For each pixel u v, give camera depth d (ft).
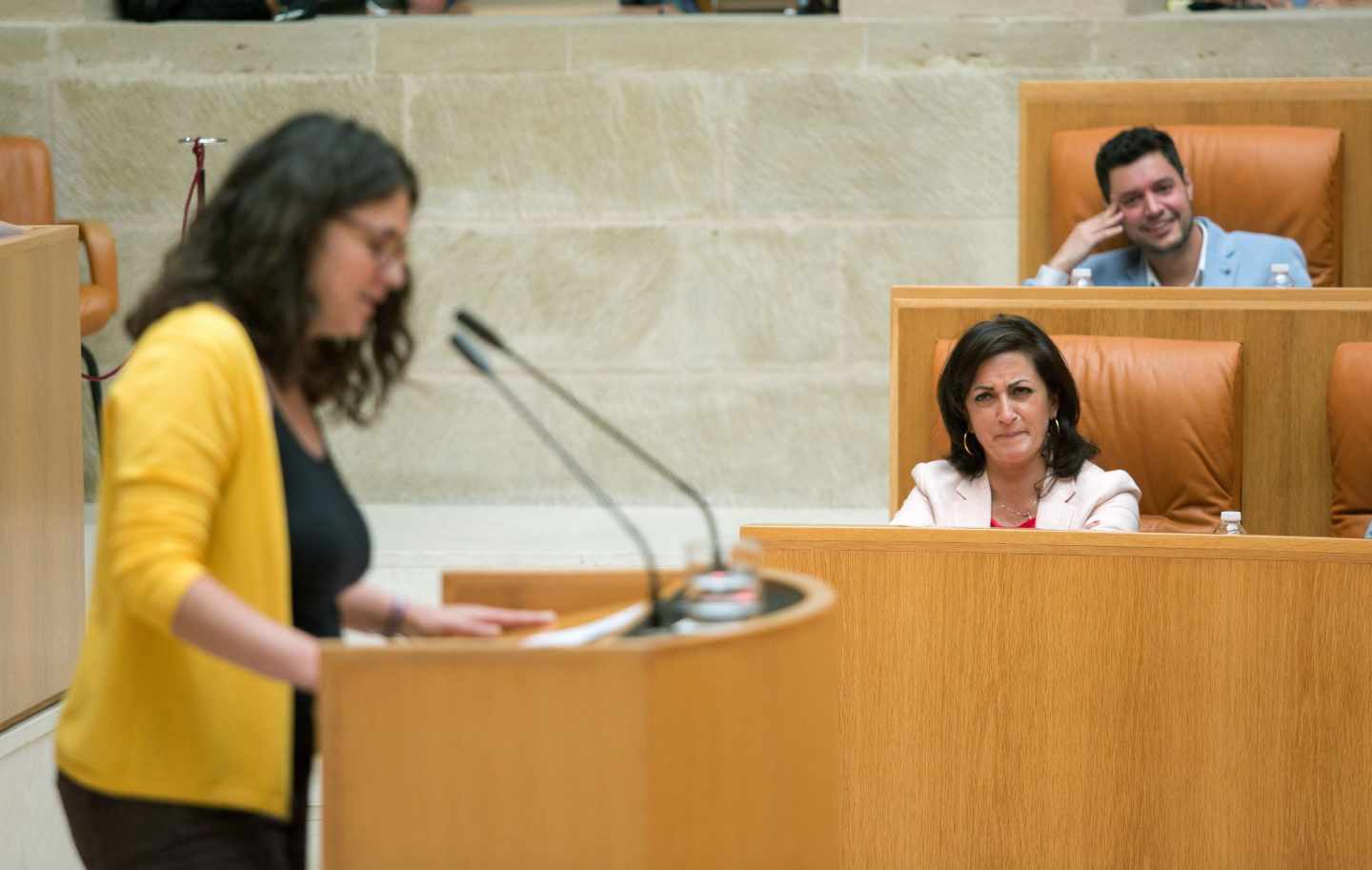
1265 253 35.58
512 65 42.47
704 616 14.39
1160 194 35.06
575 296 43.29
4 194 40.63
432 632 15.75
